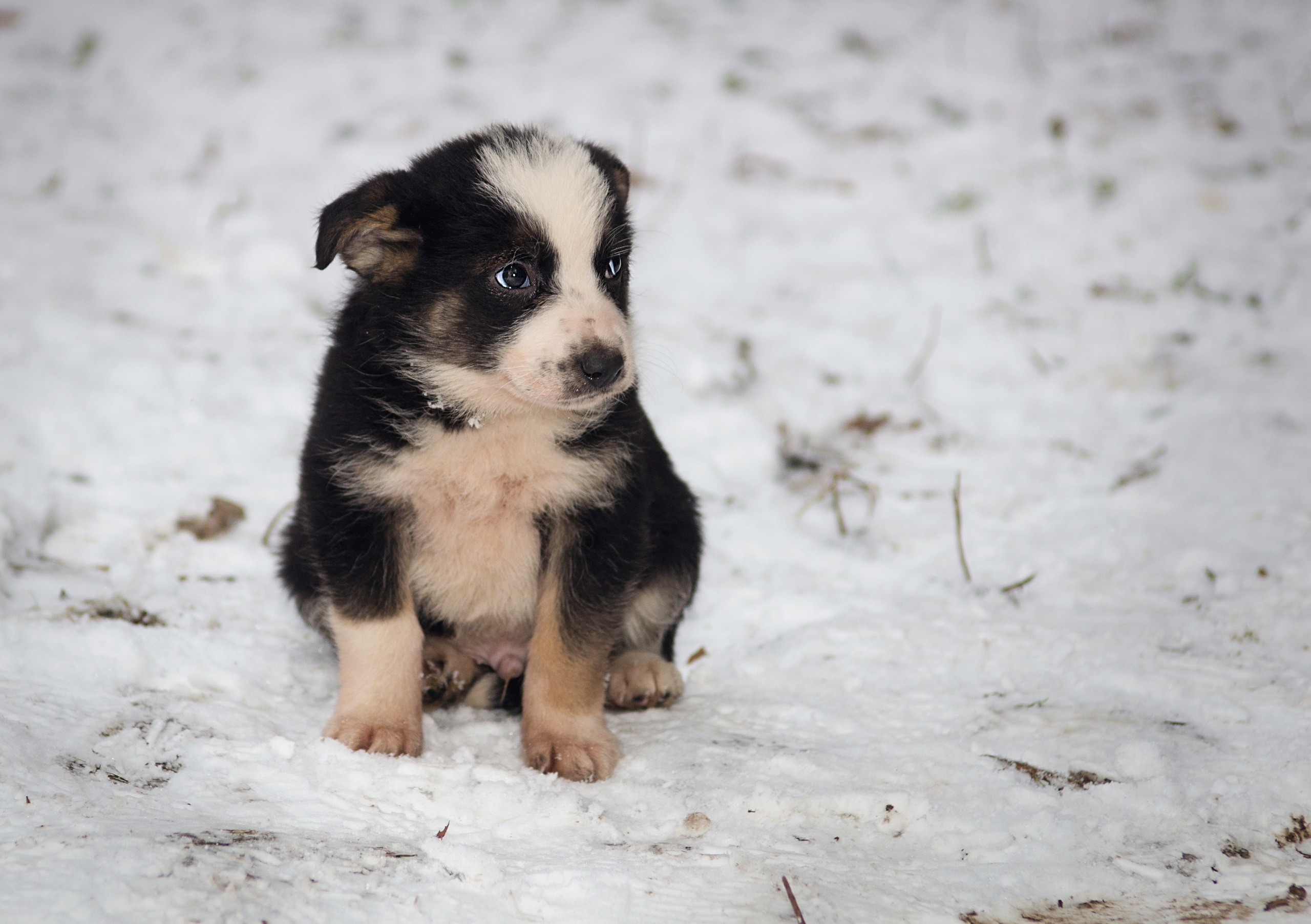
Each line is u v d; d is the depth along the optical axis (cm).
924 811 524
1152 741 575
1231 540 835
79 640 618
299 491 669
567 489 616
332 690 652
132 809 478
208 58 1867
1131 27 2059
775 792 535
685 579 709
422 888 443
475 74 1842
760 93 1816
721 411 1055
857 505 946
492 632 685
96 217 1407
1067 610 765
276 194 1480
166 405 1011
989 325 1239
